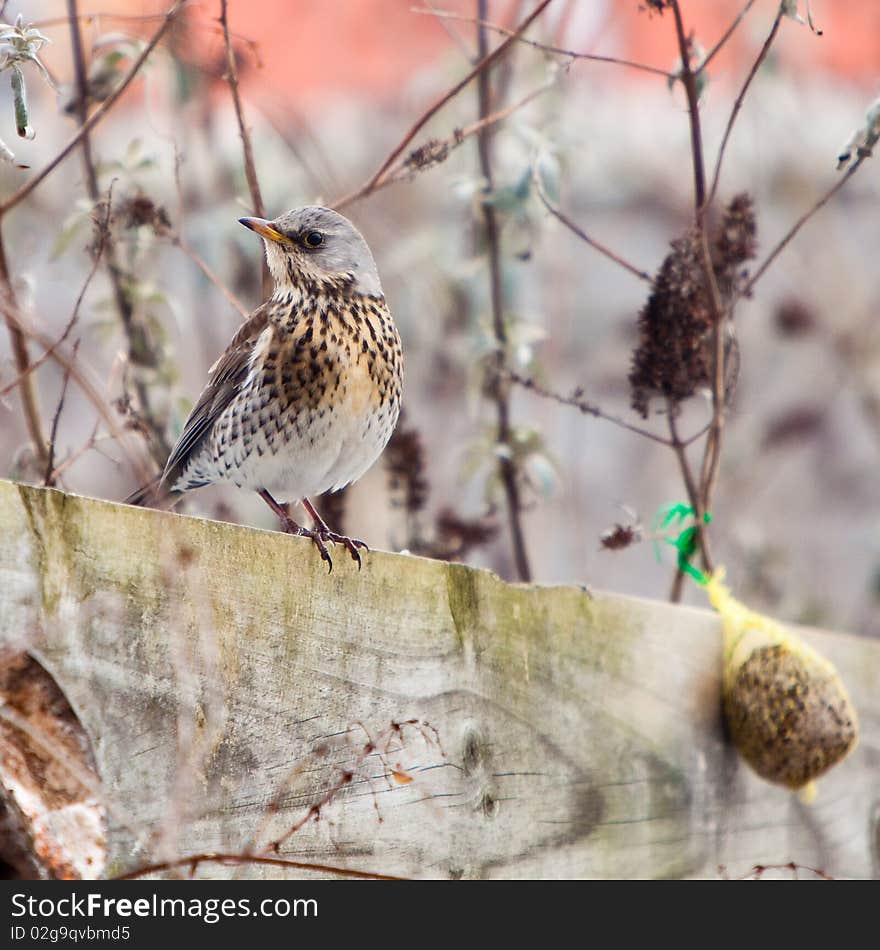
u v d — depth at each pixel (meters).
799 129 16.81
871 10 18.12
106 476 13.96
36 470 9.81
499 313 11.59
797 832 10.06
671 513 10.52
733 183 17.14
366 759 7.21
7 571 5.95
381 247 13.75
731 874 9.50
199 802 6.41
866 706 10.80
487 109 11.31
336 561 7.25
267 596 6.89
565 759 8.46
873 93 17.44
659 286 10.26
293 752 6.87
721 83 17.23
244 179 12.59
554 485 11.69
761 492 17.84
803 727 9.30
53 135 12.80
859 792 10.62
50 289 13.00
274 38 16.89
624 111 18.58
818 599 15.90
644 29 15.30
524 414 14.45
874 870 10.59
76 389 14.61
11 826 5.98
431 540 11.95
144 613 6.34
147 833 6.19
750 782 9.77
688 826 9.25
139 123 12.88
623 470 18.05
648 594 17.75
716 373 10.09
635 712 9.02
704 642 9.66
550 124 11.88
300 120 12.06
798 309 17.09
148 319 10.89
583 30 13.22
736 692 9.51
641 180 18.39
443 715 7.71
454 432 14.67
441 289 13.36
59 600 6.07
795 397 17.97
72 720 6.11
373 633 7.39
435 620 7.76
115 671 6.20
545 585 8.57
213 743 6.51
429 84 14.48
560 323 14.33
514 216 11.45
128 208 10.13
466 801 7.74
